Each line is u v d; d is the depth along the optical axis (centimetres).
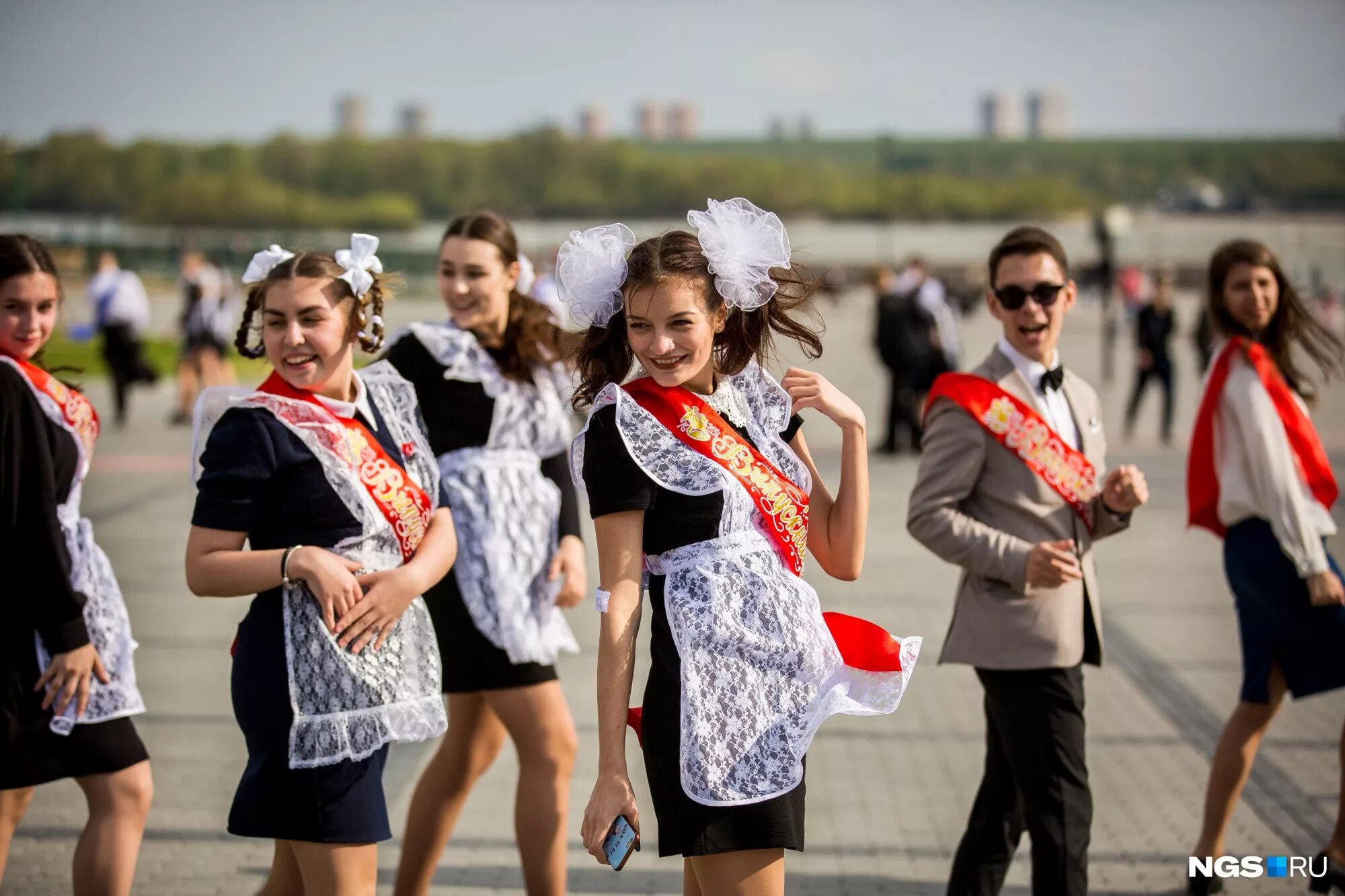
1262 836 540
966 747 657
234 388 361
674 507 321
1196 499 505
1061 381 441
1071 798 402
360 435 363
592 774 617
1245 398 486
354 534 357
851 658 331
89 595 397
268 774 346
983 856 439
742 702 312
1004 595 415
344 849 346
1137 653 815
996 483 428
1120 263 6725
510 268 484
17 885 486
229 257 5553
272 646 349
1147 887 495
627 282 322
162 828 548
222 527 346
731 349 336
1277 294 507
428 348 474
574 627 888
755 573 319
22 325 392
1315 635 479
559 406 489
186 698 725
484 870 511
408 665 362
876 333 1642
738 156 11731
